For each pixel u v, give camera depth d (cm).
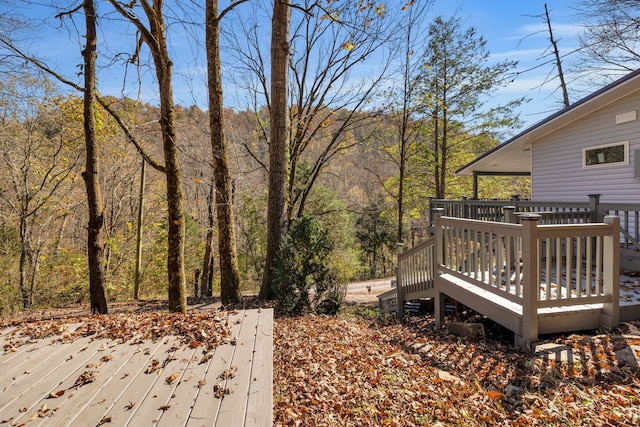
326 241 816
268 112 1399
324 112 1330
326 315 778
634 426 254
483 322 584
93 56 724
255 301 908
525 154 1168
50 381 272
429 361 436
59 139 1287
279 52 920
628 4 943
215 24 873
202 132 1310
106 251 1535
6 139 1144
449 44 1664
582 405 288
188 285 1931
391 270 2881
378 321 773
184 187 1761
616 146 805
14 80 992
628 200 784
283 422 293
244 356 308
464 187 2147
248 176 1805
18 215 1241
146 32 695
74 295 1330
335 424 297
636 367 321
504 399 319
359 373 404
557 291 397
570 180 930
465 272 532
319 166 1331
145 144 1484
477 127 1823
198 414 221
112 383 265
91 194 744
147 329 384
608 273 408
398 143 1941
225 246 935
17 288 1195
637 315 428
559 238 394
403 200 2078
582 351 362
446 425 292
